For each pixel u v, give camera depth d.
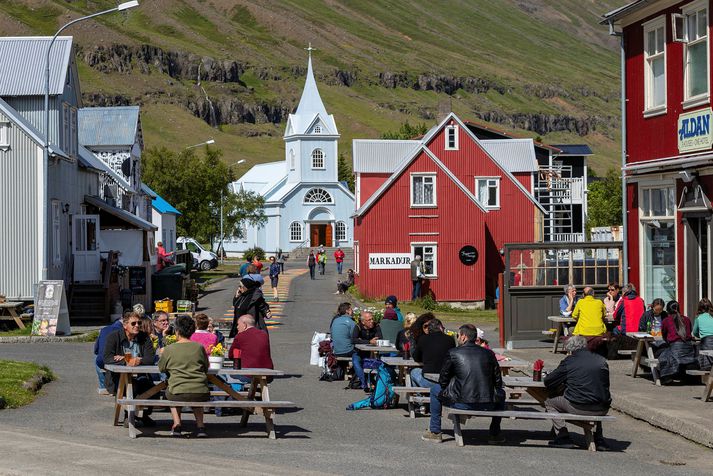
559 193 129.75
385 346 36.22
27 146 64.19
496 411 25.39
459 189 104.12
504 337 48.22
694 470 23.08
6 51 71.31
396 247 102.94
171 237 137.25
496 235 111.62
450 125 110.81
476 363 25.62
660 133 44.09
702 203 40.16
